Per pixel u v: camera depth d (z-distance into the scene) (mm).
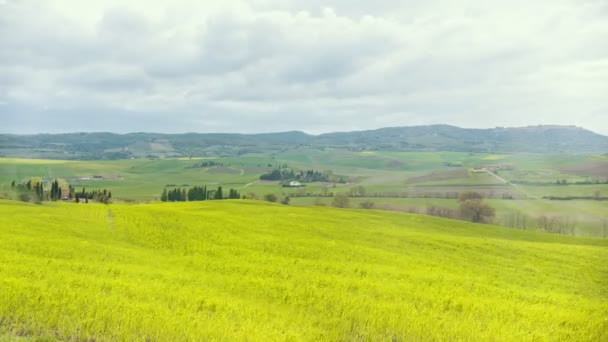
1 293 16812
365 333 16750
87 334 14430
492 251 47719
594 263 43656
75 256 29281
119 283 20984
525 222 113562
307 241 44250
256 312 18188
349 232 56156
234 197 170500
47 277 21188
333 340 15945
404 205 137625
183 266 29031
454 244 50406
